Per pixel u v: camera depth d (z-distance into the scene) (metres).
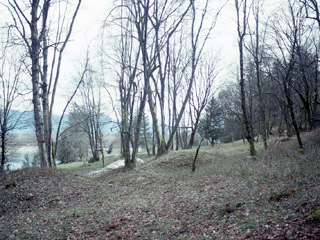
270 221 4.44
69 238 5.77
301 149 11.18
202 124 32.12
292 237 3.59
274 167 8.99
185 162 16.70
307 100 14.02
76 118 33.50
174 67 26.22
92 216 7.29
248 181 8.04
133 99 17.02
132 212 7.36
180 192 9.13
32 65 12.09
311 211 4.25
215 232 4.70
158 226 5.84
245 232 4.30
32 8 11.91
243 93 13.70
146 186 11.56
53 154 16.52
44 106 15.23
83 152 43.72
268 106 26.80
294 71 17.67
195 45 19.98
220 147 28.14
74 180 11.92
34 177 11.07
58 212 7.96
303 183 6.27
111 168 18.38
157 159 18.44
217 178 10.10
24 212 8.23
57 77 16.00
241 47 13.48
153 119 21.53
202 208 6.45
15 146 33.41
